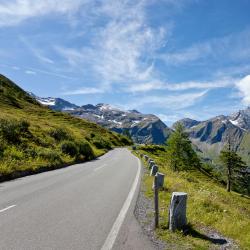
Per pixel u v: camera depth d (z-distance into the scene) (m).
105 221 9.70
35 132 41.41
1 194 13.14
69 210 10.88
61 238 7.81
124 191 15.81
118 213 10.88
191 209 11.84
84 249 7.13
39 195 13.35
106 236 8.19
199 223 10.05
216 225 9.94
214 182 89.06
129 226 9.28
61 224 9.06
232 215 12.42
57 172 23.06
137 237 8.24
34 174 21.25
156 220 9.24
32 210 10.55
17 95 125.00
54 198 12.87
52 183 17.19
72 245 7.35
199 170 98.19
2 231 8.09
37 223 9.02
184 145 60.03
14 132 32.50
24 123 40.78
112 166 30.88
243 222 10.62
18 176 19.50
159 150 111.06
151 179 21.28
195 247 7.63
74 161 33.53
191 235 8.62
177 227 8.92
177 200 8.98
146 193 15.62
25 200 12.12
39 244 7.29
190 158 61.28
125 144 127.88
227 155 84.00
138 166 32.47
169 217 9.05
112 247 7.37
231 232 9.32
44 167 24.25
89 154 41.94
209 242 8.11
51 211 10.57
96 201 12.77
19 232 8.09
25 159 24.84
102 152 56.06
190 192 16.28
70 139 45.03
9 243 7.25
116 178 21.17
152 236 8.43
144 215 10.87
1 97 105.25
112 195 14.41
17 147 28.36
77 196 13.64
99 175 22.45
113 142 112.19
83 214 10.43
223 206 14.27
